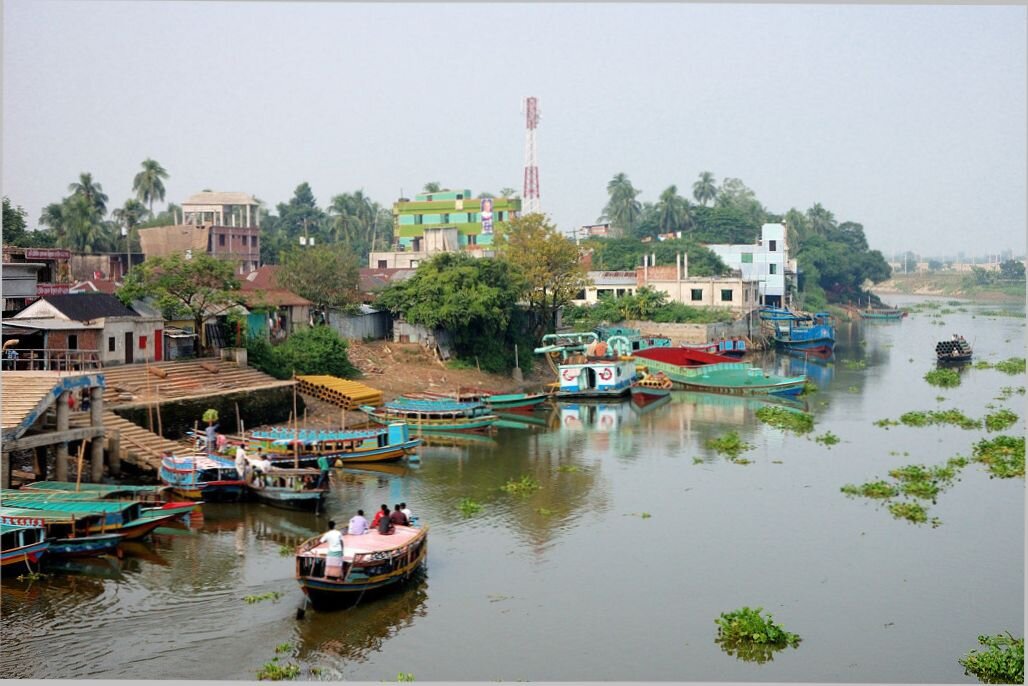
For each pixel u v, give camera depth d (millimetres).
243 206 112938
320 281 67812
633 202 164250
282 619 26234
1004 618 27062
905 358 92875
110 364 47812
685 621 26719
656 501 38375
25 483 35281
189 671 23172
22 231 80375
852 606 27859
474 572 30141
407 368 66438
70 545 29719
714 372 70938
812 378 77500
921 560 31641
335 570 26234
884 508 37562
